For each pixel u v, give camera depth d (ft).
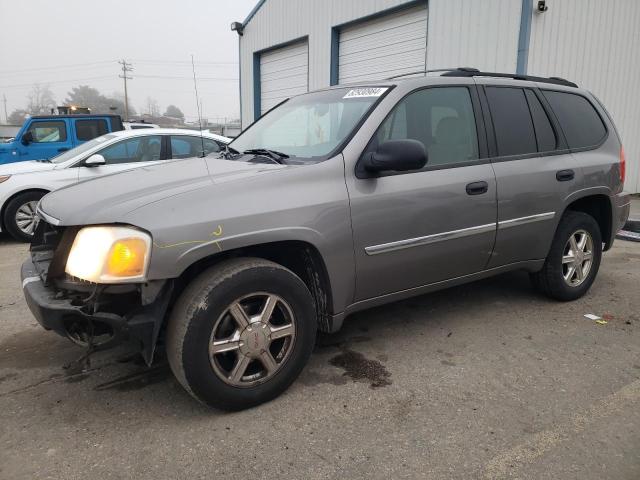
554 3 28.68
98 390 9.80
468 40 30.50
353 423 8.70
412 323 13.01
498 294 15.15
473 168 11.55
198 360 8.27
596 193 14.16
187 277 8.86
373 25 37.86
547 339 12.05
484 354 11.27
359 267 10.04
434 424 8.65
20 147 33.17
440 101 11.48
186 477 7.41
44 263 9.62
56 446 8.10
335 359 11.05
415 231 10.62
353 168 9.93
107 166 24.30
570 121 14.05
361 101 11.08
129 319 8.01
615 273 17.57
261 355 8.94
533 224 12.75
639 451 7.94
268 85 51.52
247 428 8.57
